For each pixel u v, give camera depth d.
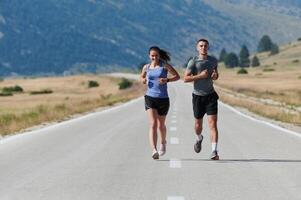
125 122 51.78
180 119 55.28
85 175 22.34
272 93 138.88
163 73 26.00
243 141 34.62
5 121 48.47
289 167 24.23
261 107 72.38
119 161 26.00
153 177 21.88
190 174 22.52
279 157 27.30
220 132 40.94
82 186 20.17
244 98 112.44
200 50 26.14
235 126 46.72
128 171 23.23
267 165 24.77
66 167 24.31
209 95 26.30
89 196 18.58
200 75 25.88
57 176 22.12
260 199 18.12
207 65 26.09
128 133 40.34
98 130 42.91
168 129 43.62
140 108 80.19
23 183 20.73
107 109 77.50
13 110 80.69
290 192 19.17
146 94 26.20
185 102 93.62
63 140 35.34
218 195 18.69
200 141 27.45
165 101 26.19
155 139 26.31
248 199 18.12
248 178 21.67
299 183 20.72
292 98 106.62
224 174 22.52
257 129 43.62
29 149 30.64
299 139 35.84
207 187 19.98
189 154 28.41
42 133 40.38
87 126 46.94
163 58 26.19
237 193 19.00
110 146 31.98
